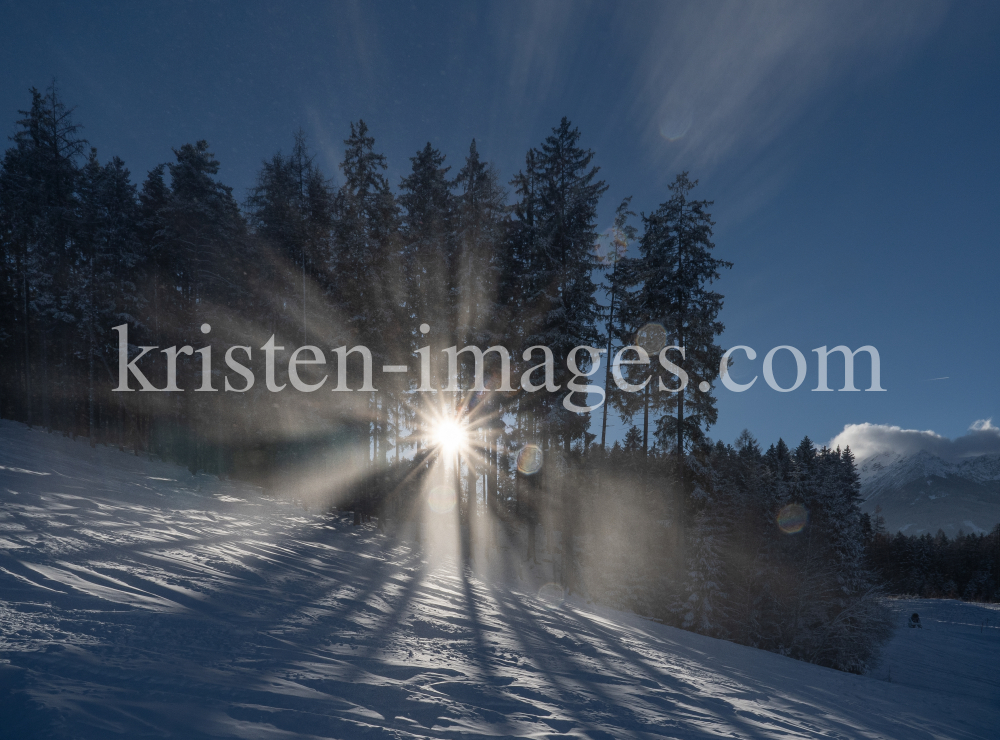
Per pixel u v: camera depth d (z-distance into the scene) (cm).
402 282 2308
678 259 2448
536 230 2331
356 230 2355
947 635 4147
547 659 779
